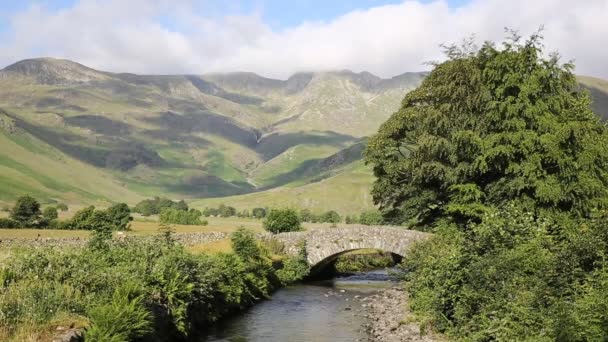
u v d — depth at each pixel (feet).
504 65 118.83
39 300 55.47
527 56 119.55
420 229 176.14
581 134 112.57
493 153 114.11
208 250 132.26
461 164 124.57
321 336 88.07
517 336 53.98
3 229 207.41
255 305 119.96
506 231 73.56
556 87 120.78
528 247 65.62
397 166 158.61
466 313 68.49
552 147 108.88
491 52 127.95
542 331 52.01
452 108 134.51
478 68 131.95
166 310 73.51
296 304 123.03
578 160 111.55
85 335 51.13
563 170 109.29
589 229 64.18
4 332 48.16
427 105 149.07
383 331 88.79
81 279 63.36
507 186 114.11
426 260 96.68
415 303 98.68
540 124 112.37
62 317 53.83
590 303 49.73
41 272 64.13
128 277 68.33
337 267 207.10
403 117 157.79
